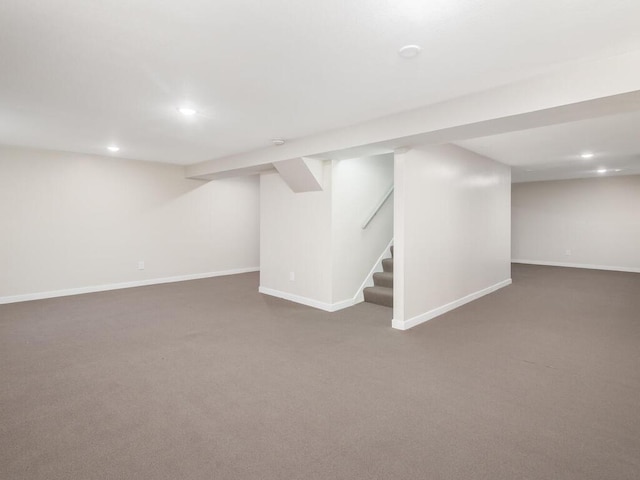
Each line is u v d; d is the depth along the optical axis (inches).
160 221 248.2
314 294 188.9
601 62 84.1
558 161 229.1
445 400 93.1
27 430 79.0
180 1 60.6
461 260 191.8
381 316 170.2
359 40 74.4
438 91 103.9
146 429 79.8
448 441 76.0
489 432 79.1
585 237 326.0
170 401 92.0
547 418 84.5
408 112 122.0
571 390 98.2
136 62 85.4
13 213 190.5
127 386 100.0
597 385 101.1
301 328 152.2
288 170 181.9
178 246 258.8
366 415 86.1
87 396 94.2
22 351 124.7
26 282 196.2
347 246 187.2
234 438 76.9
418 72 90.5
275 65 86.7
